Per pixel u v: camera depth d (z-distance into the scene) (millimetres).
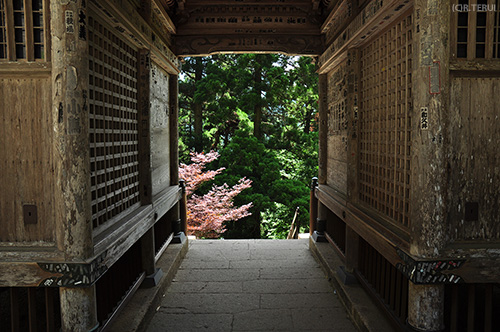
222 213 9594
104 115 2715
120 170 3115
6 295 3447
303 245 5820
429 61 2180
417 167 2242
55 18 2129
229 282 4266
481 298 3281
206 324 3281
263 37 5188
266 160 11523
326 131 5199
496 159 2318
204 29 5172
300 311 3533
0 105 2268
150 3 3752
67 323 2238
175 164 5270
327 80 5137
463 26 2266
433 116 2186
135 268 3518
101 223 2666
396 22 2770
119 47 3090
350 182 3715
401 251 2432
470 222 2330
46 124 2270
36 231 2311
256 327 3227
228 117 12797
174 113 5227
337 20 4332
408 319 2398
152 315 3393
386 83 2998
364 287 3445
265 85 12094
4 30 2238
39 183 2293
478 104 2289
